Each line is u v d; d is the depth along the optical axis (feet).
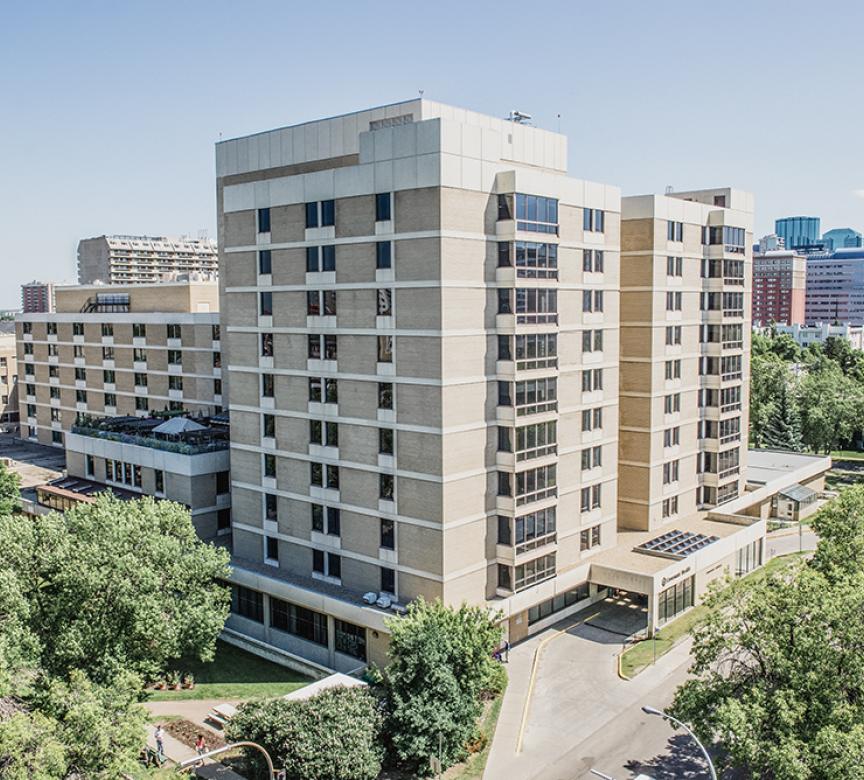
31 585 132.57
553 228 161.07
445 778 122.11
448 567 149.59
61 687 105.91
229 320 179.73
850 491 152.87
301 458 169.58
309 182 160.86
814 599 109.40
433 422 147.33
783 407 326.03
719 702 110.22
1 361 396.57
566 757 127.54
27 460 325.42
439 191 142.51
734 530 204.74
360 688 128.88
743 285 225.76
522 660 159.84
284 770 114.62
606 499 186.39
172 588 145.18
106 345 317.63
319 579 169.89
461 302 147.64
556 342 163.84
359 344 156.66
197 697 148.15
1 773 89.81
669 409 206.90
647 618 179.73
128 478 213.66
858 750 93.86
